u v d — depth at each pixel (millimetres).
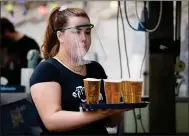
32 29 10445
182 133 5410
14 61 7684
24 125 4707
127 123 5098
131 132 5074
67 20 3246
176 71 5172
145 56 5309
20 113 4766
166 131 5039
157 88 5066
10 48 8055
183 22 5555
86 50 3324
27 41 8398
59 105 3006
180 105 5770
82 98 3109
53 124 2908
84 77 3273
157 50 5078
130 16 5371
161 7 4633
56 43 3449
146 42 5293
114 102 2771
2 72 7172
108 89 2773
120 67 5551
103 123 3357
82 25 3236
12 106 4809
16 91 5387
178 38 5098
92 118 2842
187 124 5664
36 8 10195
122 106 2734
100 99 2963
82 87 3156
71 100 3109
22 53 8055
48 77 3029
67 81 3133
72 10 3297
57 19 3344
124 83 2834
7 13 10227
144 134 4977
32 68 6289
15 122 4734
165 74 5090
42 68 3074
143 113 5090
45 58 3463
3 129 4641
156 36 5059
